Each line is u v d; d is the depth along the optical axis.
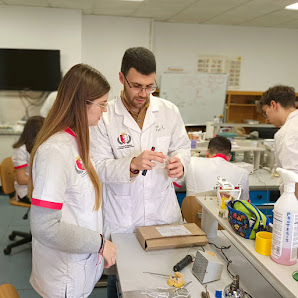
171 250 1.40
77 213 1.14
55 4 4.36
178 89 5.62
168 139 1.61
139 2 4.17
